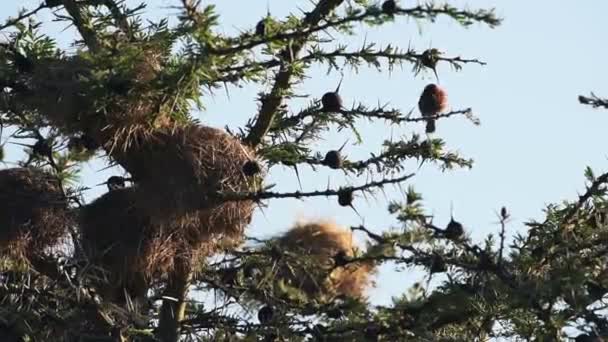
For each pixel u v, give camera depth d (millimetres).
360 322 11547
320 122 12680
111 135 11820
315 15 11727
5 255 12773
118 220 12469
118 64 11336
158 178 11938
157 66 11672
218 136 12156
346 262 11648
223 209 12047
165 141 11984
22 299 12516
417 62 11711
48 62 11758
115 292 12656
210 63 10922
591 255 11922
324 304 11766
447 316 11797
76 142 12086
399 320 11477
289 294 11961
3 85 11797
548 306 10711
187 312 12945
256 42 10961
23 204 12844
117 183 12664
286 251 12016
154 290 13109
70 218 12883
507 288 11211
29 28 12086
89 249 12578
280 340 12047
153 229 12367
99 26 11953
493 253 11375
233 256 12609
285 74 12414
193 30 10648
